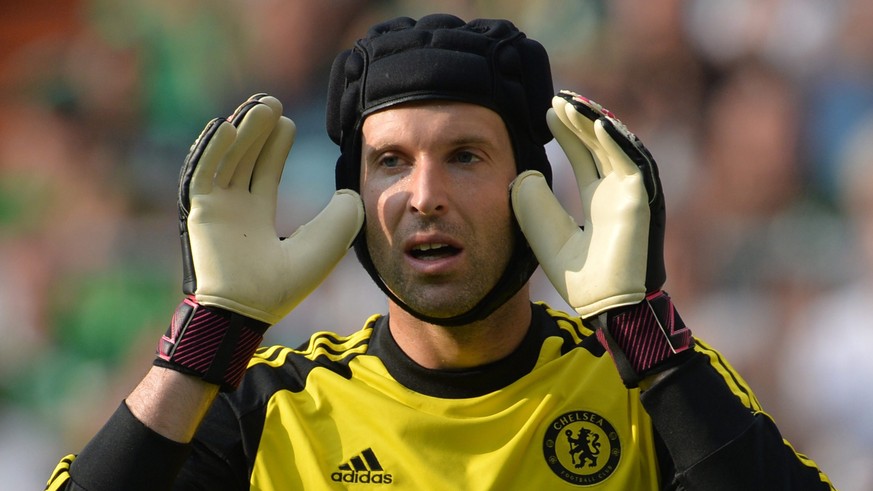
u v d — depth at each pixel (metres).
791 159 22.72
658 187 9.04
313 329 22.19
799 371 20.58
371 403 9.59
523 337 9.77
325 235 9.39
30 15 28.77
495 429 9.44
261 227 9.32
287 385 9.87
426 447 9.38
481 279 9.24
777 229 22.00
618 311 8.88
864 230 21.62
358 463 9.41
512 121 9.48
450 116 9.16
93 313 24.80
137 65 27.56
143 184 26.45
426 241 9.10
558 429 9.45
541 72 9.76
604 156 9.18
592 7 25.03
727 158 23.03
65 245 25.89
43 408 24.47
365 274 22.20
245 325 9.08
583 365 9.77
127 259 25.47
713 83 24.20
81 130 27.36
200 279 9.05
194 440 9.47
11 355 24.97
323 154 24.98
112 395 23.77
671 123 23.89
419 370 9.62
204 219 9.13
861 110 23.17
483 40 9.41
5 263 26.00
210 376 8.94
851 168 22.42
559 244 9.21
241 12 27.36
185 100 27.20
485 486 9.21
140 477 8.75
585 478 9.30
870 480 19.59
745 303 21.38
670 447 8.77
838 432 20.02
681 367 8.78
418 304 9.22
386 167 9.36
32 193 26.78
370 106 9.34
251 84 26.95
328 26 26.64
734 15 24.23
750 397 9.38
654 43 24.47
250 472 9.46
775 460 8.72
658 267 9.01
